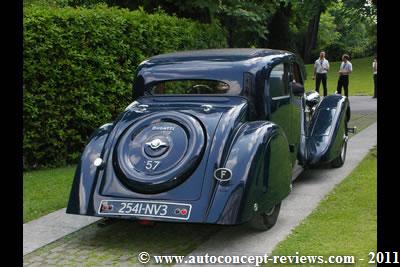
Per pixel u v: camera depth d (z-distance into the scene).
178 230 5.71
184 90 6.28
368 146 10.07
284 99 6.59
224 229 5.66
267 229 5.56
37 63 8.80
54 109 9.07
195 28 12.35
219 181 4.89
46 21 8.83
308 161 7.34
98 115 9.68
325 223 5.67
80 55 9.24
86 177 5.27
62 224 5.95
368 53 45.47
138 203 4.95
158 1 14.23
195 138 5.16
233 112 5.55
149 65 6.45
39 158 9.00
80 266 4.76
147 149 5.20
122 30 10.03
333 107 8.04
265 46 26.19
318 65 19.88
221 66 6.11
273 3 16.11
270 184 5.25
